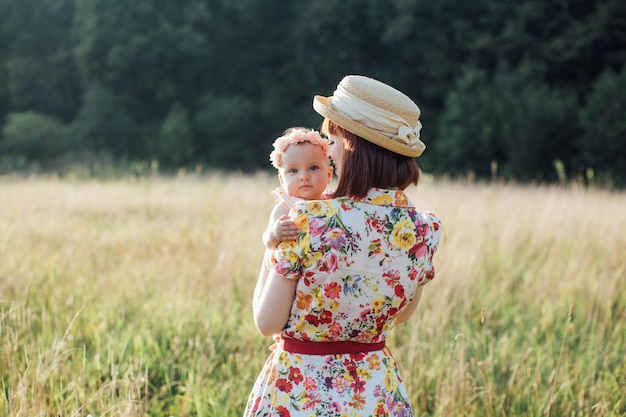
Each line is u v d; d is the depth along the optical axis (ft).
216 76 108.78
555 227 23.79
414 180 6.56
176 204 33.91
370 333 6.49
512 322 15.81
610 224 23.48
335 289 6.21
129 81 104.47
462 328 13.98
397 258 6.41
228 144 100.27
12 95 109.81
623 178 73.87
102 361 11.77
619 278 17.58
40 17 116.06
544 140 79.20
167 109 106.63
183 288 16.06
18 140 95.09
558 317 15.44
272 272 6.25
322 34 101.55
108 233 23.58
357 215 6.28
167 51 103.09
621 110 76.89
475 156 85.40
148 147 99.71
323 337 6.36
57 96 111.34
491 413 10.57
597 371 12.24
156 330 13.46
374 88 6.27
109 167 76.07
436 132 96.02
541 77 86.53
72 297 14.01
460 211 27.86
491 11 95.30
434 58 96.43
